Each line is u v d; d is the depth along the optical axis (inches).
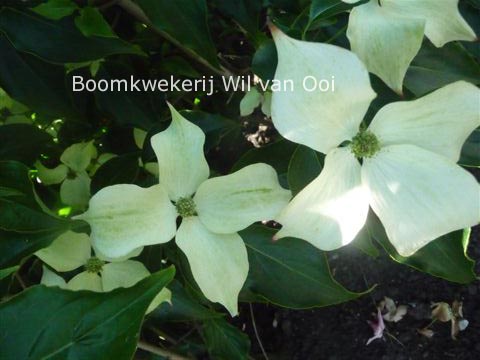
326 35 10.6
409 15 9.1
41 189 12.5
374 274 19.8
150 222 9.7
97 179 11.9
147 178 12.0
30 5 10.4
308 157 10.2
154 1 9.6
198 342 17.1
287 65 8.2
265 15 13.2
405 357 19.4
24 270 13.2
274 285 12.1
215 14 14.5
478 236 19.5
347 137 9.2
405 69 8.8
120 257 10.5
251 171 9.7
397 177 9.5
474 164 10.6
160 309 12.9
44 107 10.9
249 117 15.3
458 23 9.1
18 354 6.7
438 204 9.4
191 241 10.1
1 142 11.4
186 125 9.5
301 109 8.5
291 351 19.8
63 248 10.7
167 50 12.9
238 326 20.0
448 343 19.3
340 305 19.9
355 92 8.5
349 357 19.6
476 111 9.0
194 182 10.0
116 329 6.8
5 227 9.0
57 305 6.8
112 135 13.0
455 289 19.5
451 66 10.5
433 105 9.1
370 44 8.9
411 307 19.6
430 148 9.4
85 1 10.8
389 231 9.7
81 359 6.7
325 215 9.2
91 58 10.2
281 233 9.1
